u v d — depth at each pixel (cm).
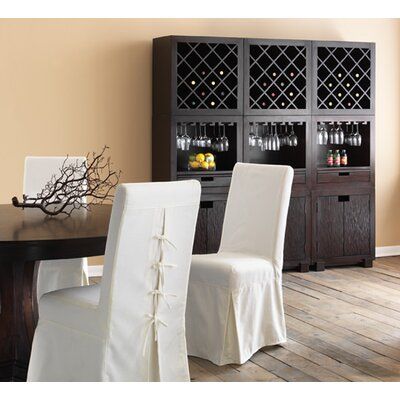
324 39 720
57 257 348
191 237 358
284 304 565
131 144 661
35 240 344
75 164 512
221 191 649
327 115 682
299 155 682
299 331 497
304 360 440
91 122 648
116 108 655
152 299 349
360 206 701
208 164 657
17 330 397
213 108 645
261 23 697
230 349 434
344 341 475
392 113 754
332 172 688
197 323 445
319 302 571
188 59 642
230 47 646
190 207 353
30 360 366
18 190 631
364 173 701
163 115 641
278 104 674
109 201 657
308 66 671
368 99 701
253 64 655
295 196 674
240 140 653
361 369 423
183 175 636
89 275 660
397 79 752
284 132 696
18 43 625
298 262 679
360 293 600
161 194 338
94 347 342
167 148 636
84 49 643
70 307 351
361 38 734
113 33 651
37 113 633
